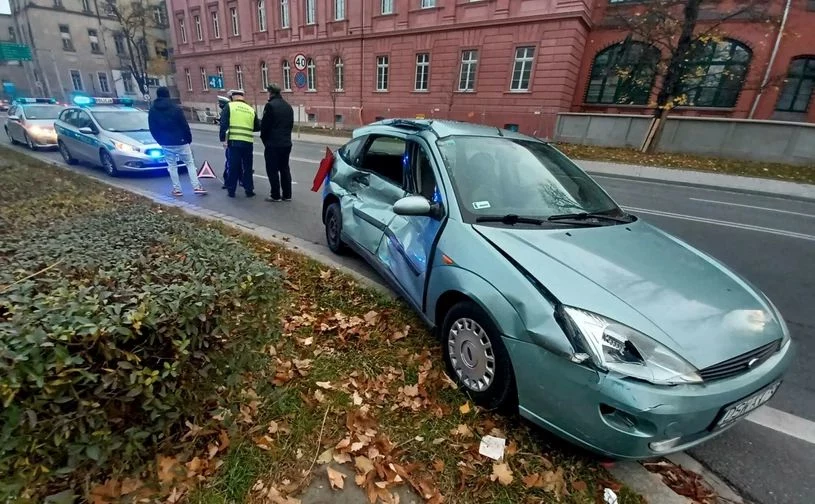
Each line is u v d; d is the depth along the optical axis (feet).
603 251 8.09
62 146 33.86
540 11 60.90
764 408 8.98
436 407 8.01
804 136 45.85
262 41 99.76
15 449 4.70
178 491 5.93
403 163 12.07
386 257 11.91
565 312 6.50
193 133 70.85
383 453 6.90
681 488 6.77
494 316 7.38
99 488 5.64
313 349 9.64
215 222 18.42
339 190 15.49
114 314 5.04
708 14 58.80
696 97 63.26
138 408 5.71
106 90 156.35
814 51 56.08
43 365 4.46
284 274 7.58
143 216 9.71
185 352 5.52
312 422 7.43
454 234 8.86
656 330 6.25
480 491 6.35
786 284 15.84
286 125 23.18
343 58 84.53
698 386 5.97
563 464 6.93
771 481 7.13
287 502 5.93
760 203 31.37
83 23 146.72
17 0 148.36
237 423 7.13
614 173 42.42
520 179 10.46
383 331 10.55
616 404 5.94
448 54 70.23
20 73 171.53
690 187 37.45
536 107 63.87
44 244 7.38
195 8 113.19
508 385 7.40
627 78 56.34
